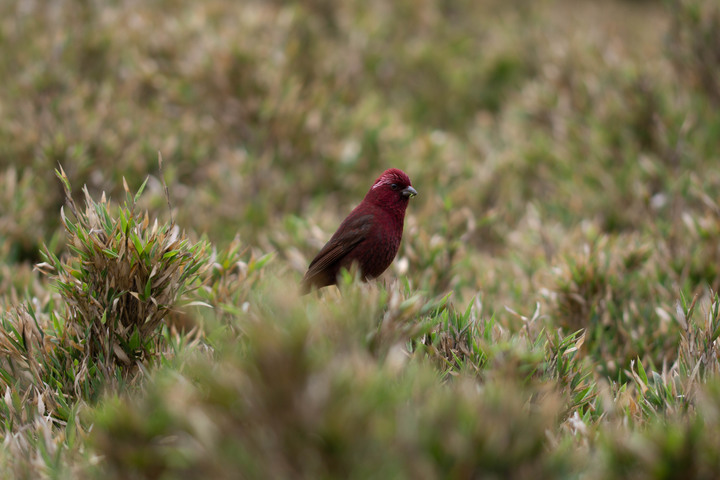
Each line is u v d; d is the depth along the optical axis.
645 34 24.78
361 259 9.44
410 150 17.44
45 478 5.88
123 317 7.70
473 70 23.98
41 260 12.45
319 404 4.31
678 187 13.67
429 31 25.78
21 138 13.95
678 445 5.02
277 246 13.14
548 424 6.23
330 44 21.19
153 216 12.70
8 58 17.20
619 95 16.97
